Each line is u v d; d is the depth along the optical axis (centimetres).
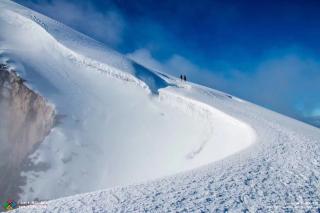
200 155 3841
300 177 1828
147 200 1431
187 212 1296
